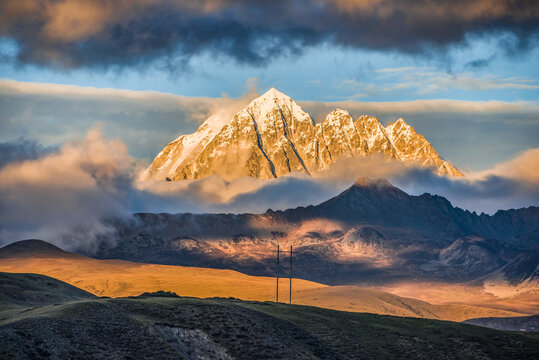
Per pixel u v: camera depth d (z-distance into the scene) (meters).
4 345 86.75
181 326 105.62
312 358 107.56
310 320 134.50
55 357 88.38
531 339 139.12
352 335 129.38
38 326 94.88
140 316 107.38
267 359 101.56
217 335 105.75
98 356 91.31
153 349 96.19
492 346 132.75
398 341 130.38
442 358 124.25
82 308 105.12
